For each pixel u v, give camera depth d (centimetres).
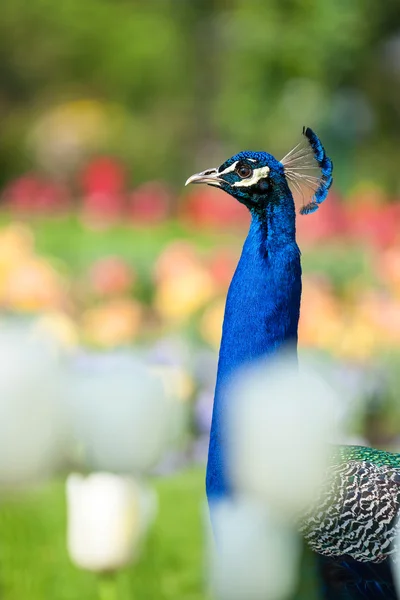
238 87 3114
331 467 561
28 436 140
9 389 139
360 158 3173
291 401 162
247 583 187
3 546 631
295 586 193
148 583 493
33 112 4997
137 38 4812
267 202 584
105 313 1234
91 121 4666
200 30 4681
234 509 188
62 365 154
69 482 386
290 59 2972
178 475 1014
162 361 1078
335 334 1148
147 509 398
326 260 1667
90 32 4981
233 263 1420
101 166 2467
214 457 551
